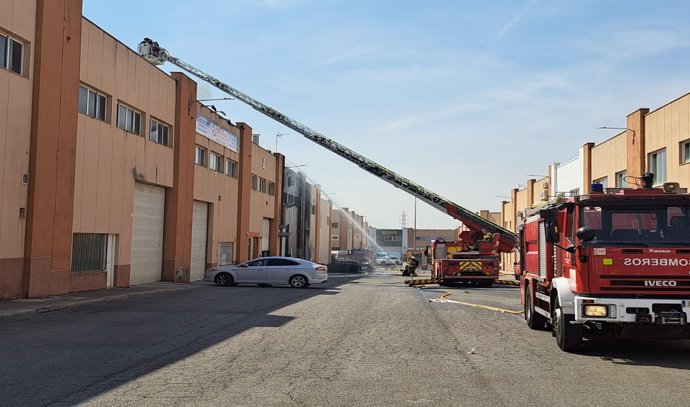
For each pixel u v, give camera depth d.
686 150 25.61
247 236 44.47
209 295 23.80
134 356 9.77
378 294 25.48
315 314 16.58
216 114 37.78
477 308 19.25
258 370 8.73
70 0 20.83
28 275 18.72
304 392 7.40
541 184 49.94
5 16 17.81
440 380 8.18
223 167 39.75
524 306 15.20
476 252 33.59
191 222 33.25
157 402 6.84
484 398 7.19
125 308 17.92
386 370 8.84
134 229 27.66
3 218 17.77
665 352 10.77
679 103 25.78
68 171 20.89
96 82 23.17
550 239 11.41
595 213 10.29
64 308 17.69
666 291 9.70
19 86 18.41
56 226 20.20
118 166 25.20
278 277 30.38
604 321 9.80
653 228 10.16
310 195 68.25
